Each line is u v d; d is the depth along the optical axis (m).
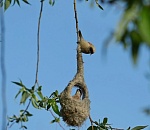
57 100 15.72
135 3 5.80
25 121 13.38
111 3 6.27
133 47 5.83
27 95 13.84
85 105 16.33
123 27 5.75
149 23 5.67
